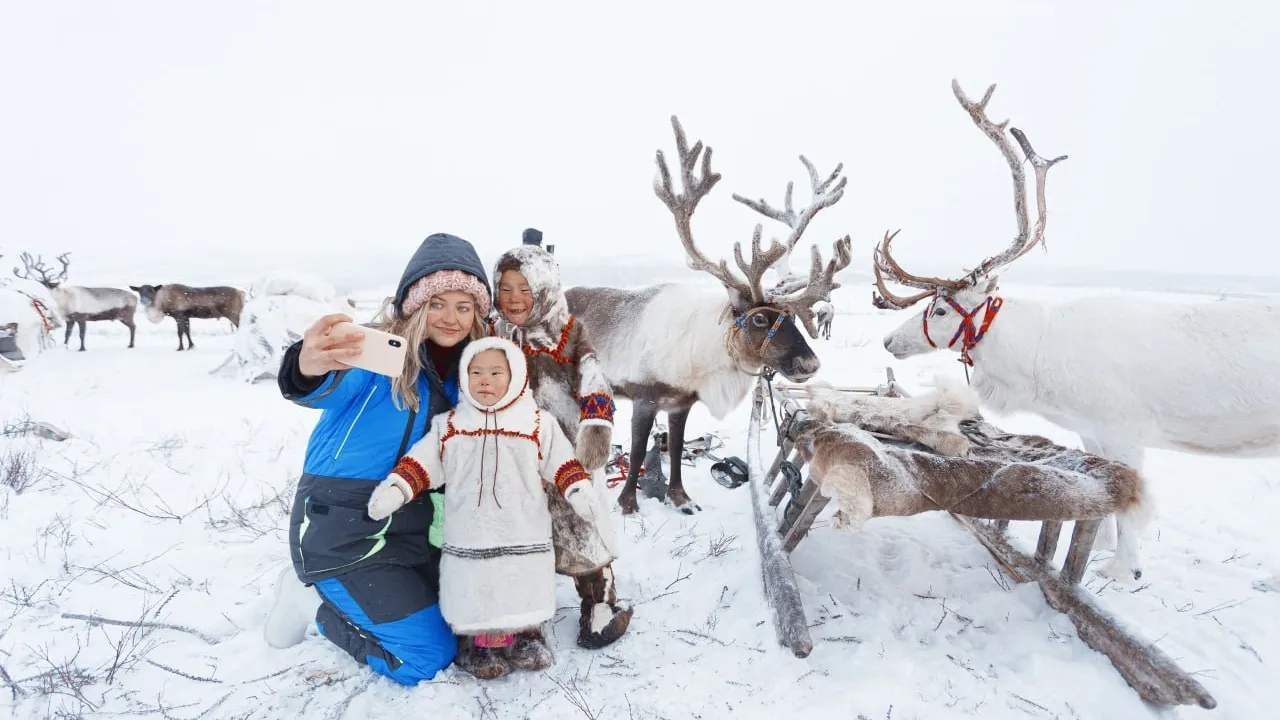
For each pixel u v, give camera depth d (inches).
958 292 154.1
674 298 171.9
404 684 96.9
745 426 268.1
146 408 290.2
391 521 97.4
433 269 95.0
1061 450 119.2
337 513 94.0
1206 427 133.3
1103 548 148.1
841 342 569.9
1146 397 135.0
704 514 170.6
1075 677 100.4
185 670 100.7
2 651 103.2
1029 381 146.7
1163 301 144.3
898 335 167.8
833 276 155.3
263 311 384.5
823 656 107.7
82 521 154.2
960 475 104.5
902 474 102.7
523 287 103.7
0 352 430.0
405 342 85.3
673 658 106.6
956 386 121.3
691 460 216.5
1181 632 115.2
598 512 100.5
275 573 133.5
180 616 116.3
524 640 103.9
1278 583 130.8
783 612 109.9
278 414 282.7
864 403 127.2
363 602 94.8
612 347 179.5
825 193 170.6
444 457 95.4
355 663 102.3
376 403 96.1
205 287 564.4
